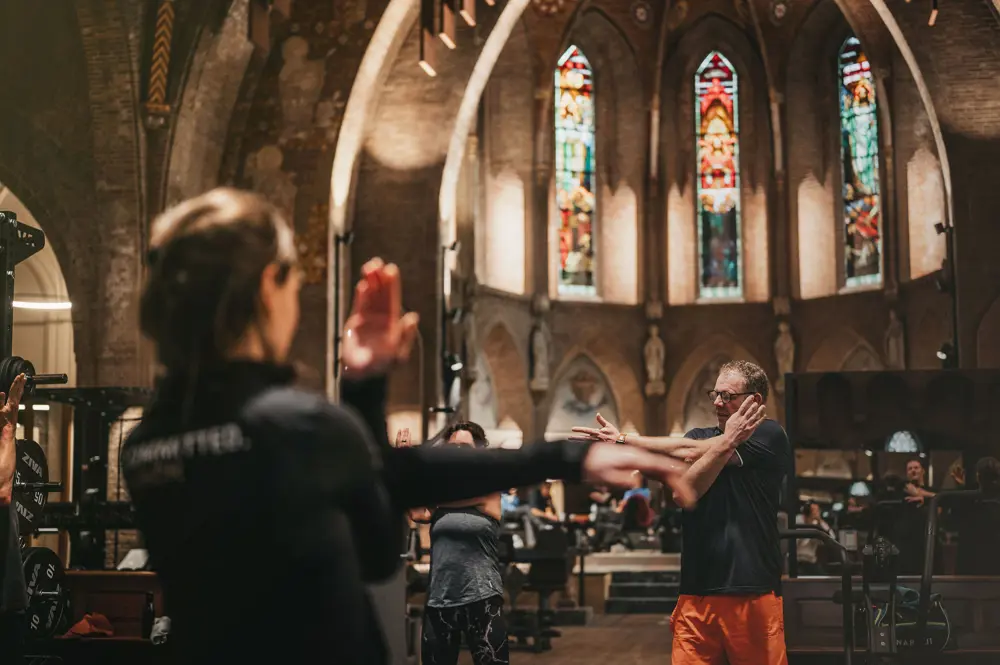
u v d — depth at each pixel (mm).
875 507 9984
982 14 18500
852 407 10453
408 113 19359
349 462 1524
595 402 30359
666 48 30859
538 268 29078
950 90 18578
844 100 28938
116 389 12594
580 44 30484
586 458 1645
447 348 21609
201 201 1624
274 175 17750
